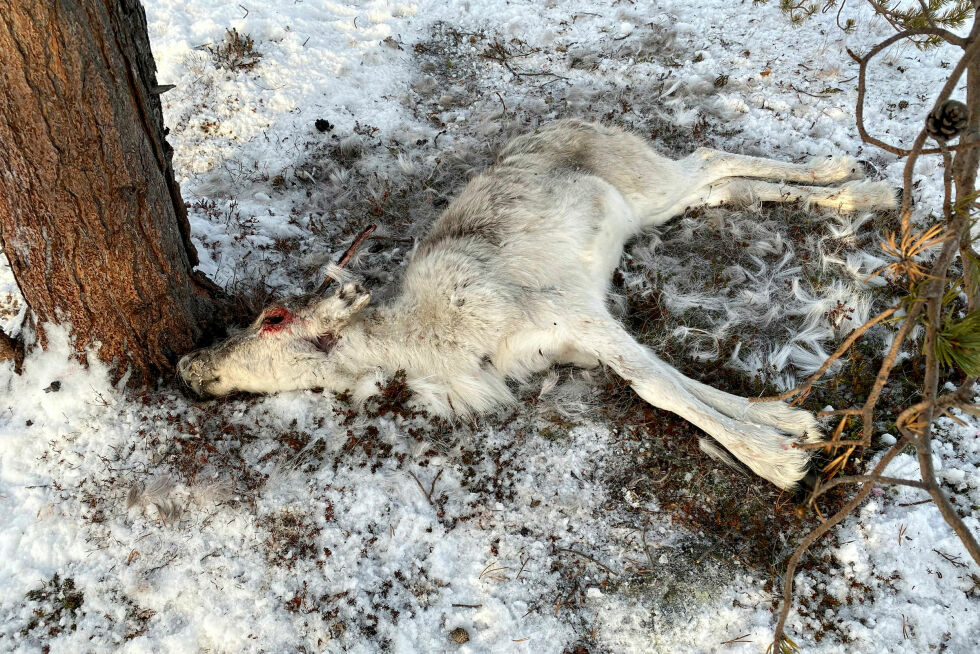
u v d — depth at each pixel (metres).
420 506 1.59
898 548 1.47
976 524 1.49
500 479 1.62
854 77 2.32
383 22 2.64
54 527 1.56
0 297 1.81
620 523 1.55
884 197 1.92
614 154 1.95
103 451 1.64
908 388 1.65
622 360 1.65
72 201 1.50
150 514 1.58
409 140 2.32
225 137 2.29
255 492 1.60
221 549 1.54
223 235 2.05
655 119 2.31
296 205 2.18
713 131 2.26
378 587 1.51
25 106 1.39
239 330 1.80
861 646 1.41
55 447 1.64
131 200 1.55
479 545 1.54
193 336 1.76
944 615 1.42
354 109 2.39
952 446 1.57
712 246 1.95
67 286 1.60
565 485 1.60
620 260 1.95
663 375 1.62
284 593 1.50
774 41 2.47
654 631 1.45
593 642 1.45
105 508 1.58
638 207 1.97
